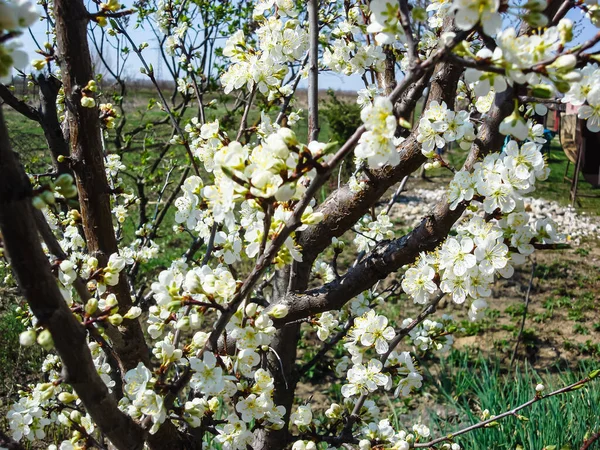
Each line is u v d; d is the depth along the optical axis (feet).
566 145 6.95
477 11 0.55
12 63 0.48
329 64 1.40
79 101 0.94
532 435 1.89
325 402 2.64
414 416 2.51
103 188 1.01
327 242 1.24
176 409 0.83
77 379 0.64
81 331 0.62
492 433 1.93
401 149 1.13
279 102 1.53
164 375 0.79
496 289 3.98
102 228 1.02
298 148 0.62
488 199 0.91
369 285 1.18
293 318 1.21
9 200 0.53
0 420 2.08
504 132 0.61
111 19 1.62
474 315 0.95
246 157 0.66
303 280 1.27
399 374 1.18
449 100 1.16
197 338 0.80
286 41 1.09
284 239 0.67
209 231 1.19
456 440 1.96
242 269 3.43
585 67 0.76
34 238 0.55
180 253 4.16
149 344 2.60
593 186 7.10
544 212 5.92
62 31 0.92
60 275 0.78
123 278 1.01
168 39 1.64
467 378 2.49
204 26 2.20
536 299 3.86
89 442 0.85
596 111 0.76
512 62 0.56
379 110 0.60
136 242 1.82
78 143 0.97
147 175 2.43
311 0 1.19
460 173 0.92
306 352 3.03
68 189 0.57
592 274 4.33
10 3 0.47
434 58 0.58
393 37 0.66
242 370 0.86
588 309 3.73
